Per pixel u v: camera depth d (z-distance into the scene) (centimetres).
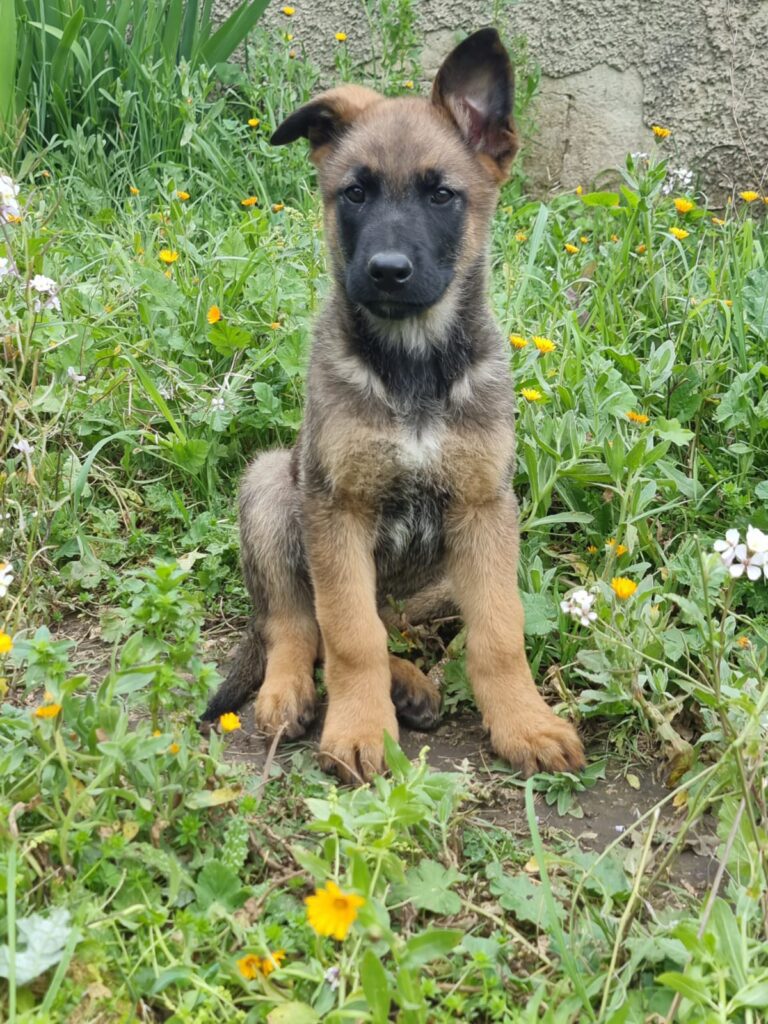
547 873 59
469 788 69
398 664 79
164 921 53
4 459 90
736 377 97
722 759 57
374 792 67
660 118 144
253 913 56
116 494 98
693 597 78
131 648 59
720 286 110
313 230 127
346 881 55
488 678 74
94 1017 50
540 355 100
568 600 71
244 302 113
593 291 115
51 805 58
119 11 156
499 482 76
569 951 53
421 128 80
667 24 142
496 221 135
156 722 60
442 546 79
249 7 158
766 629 78
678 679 75
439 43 157
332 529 75
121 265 118
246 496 84
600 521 90
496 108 82
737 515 88
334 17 163
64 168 145
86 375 104
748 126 138
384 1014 46
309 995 51
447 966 54
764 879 54
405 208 77
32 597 82
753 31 137
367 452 74
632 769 72
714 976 49
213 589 91
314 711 78
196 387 104
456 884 60
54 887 54
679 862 63
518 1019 49
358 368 75
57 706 55
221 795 59
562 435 90
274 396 105
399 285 72
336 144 85
